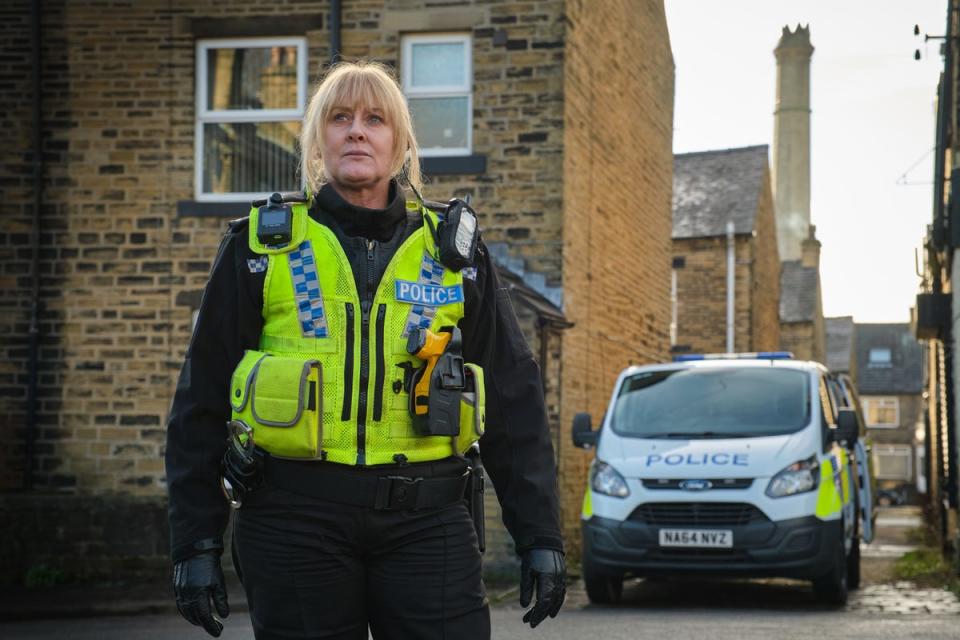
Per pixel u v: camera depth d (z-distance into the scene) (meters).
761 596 10.13
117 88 12.60
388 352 2.71
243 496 2.68
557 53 12.41
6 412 12.38
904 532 23.69
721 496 9.10
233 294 2.75
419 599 2.68
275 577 2.63
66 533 11.91
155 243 12.48
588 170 13.51
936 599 9.95
